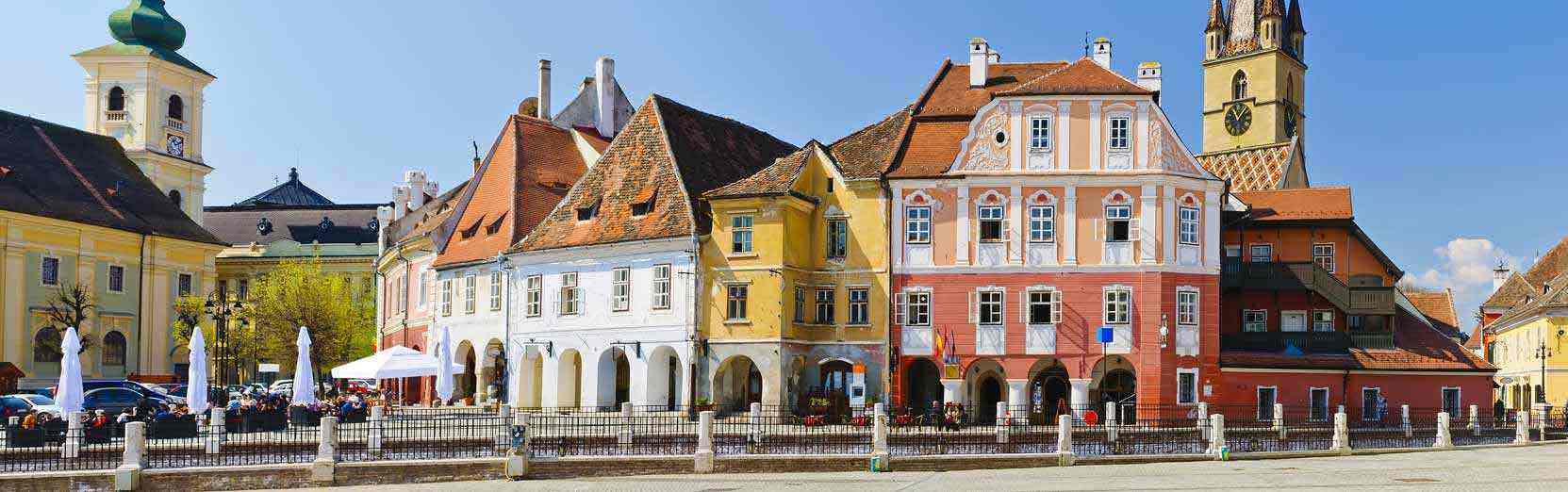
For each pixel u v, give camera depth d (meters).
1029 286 64.06
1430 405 67.56
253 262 139.75
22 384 88.81
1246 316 72.19
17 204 89.31
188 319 101.25
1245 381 66.31
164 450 43.62
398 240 89.19
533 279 72.06
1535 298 103.00
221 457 44.03
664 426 49.91
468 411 65.31
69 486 40.34
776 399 63.59
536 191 76.81
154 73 114.75
